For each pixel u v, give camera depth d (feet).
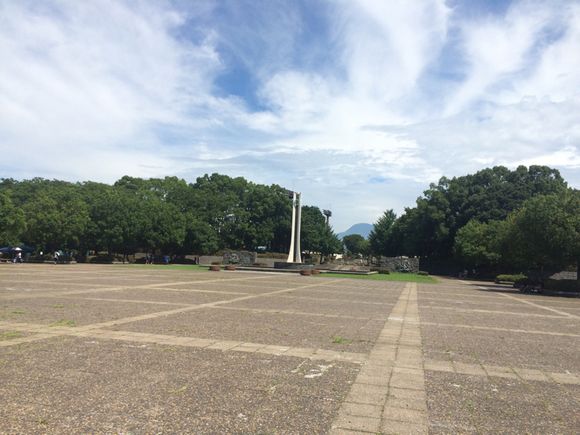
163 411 17.56
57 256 182.29
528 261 111.65
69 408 17.61
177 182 254.88
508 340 35.76
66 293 59.11
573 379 24.40
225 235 245.24
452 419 17.78
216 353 27.27
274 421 16.92
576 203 97.60
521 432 16.72
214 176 275.80
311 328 37.58
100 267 143.74
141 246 206.90
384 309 54.13
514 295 89.51
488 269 187.11
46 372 22.24
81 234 186.09
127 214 194.39
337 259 394.11
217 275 119.03
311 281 107.55
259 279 108.06
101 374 22.16
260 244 251.60
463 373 24.91
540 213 98.43
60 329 33.45
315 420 17.17
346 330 37.37
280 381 21.91
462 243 178.50
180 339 30.94
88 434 15.30
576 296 95.50
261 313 45.85
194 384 21.01
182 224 211.00
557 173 219.20
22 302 48.47
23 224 164.35
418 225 228.84
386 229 302.86
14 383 20.44
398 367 25.58
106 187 242.99
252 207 261.03
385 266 199.62
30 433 15.29
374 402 19.45
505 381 23.59
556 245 96.02
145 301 52.60
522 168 222.07
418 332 37.83
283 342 31.14
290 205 263.08
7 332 32.04
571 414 18.80
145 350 27.45
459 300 71.36
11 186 262.26
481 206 211.20
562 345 34.45
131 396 19.12
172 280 91.30
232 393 19.90
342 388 21.24
